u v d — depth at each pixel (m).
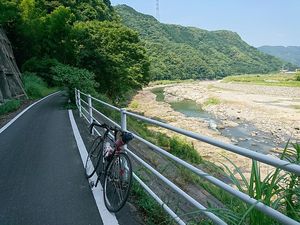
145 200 4.49
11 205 4.66
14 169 6.39
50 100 24.84
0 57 24.88
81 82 18.89
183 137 21.95
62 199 4.81
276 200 2.66
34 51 42.94
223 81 136.12
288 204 2.62
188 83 130.25
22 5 40.06
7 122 13.30
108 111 16.92
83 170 6.20
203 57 193.88
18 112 17.00
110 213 4.29
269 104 52.62
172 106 54.53
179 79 150.62
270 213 2.04
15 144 8.76
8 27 38.69
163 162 8.63
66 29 41.88
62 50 44.00
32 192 5.13
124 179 4.12
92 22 41.88
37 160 7.01
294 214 2.56
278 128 31.80
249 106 49.34
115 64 31.38
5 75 23.86
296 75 119.56
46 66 42.28
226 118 39.78
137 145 10.33
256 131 30.88
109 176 4.54
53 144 8.59
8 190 5.25
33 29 40.16
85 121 12.59
